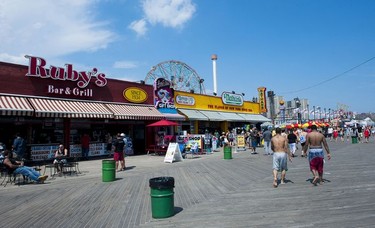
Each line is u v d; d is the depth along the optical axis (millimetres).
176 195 9273
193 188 10273
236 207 7562
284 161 10102
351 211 6762
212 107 36531
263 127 44906
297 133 29844
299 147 30766
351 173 12141
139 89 26562
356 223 5926
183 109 31328
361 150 23766
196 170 14836
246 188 9914
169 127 29641
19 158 13883
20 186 11906
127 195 9609
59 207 8461
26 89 18953
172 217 6969
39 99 19312
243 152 26125
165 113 28078
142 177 13188
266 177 12039
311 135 10133
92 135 23250
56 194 10227
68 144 21203
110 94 24016
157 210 6965
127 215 7336
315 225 5906
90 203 8766
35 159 19344
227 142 28031
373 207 7020
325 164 15492
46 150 19938
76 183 12281
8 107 16969
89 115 20594
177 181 11820
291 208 7207
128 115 23438
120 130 25594
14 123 18906
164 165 17719
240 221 6391
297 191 9086
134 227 6387
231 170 14445
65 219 7262
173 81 43156
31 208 8469
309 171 13281
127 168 16625
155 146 25391
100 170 16141
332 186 9602
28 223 7051
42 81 19750
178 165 17469
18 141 14922
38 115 18125
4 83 18016
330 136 50719
